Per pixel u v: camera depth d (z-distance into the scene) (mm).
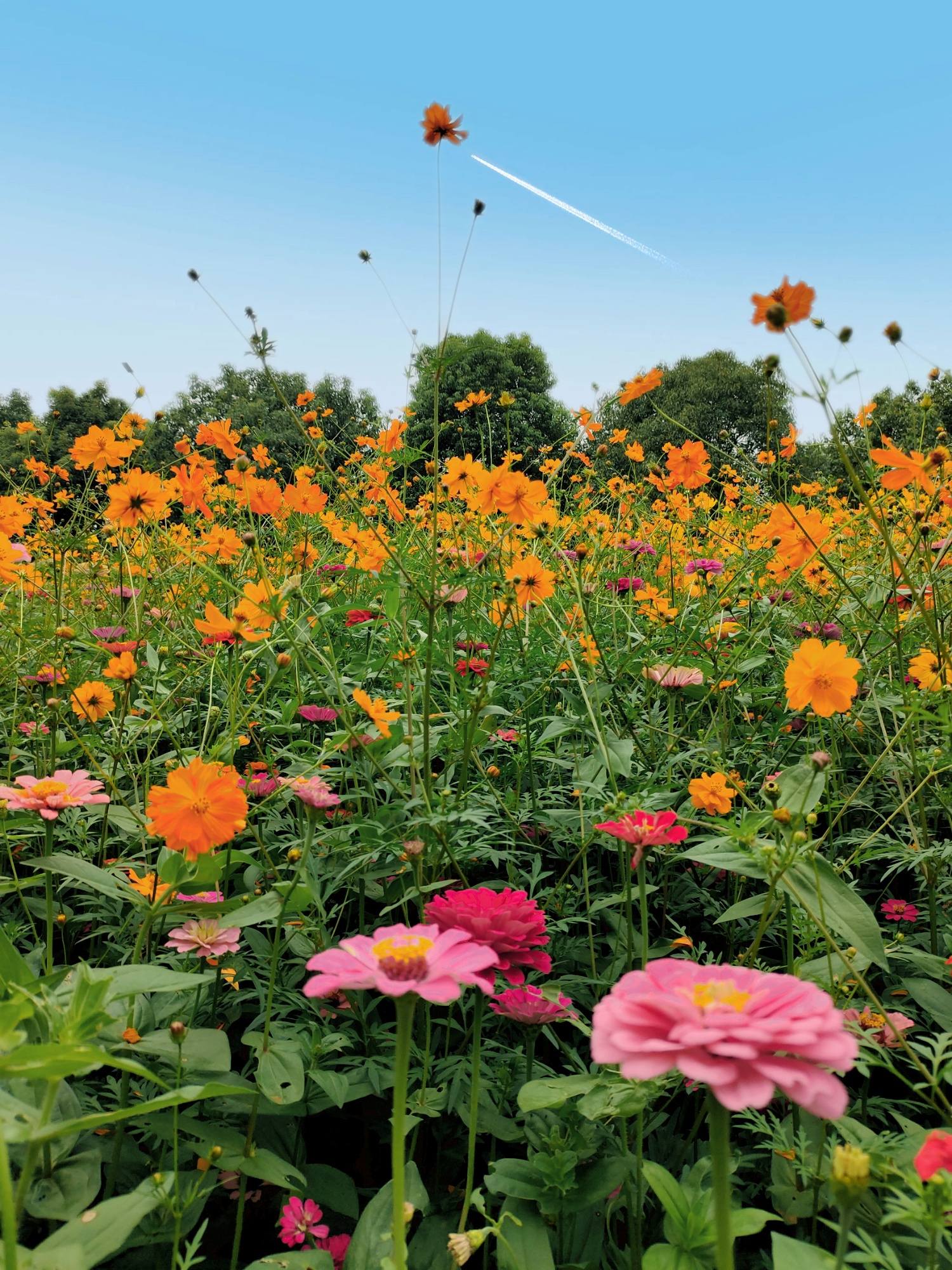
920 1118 1827
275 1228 1762
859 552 4285
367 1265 1355
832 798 2641
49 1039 1207
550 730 2490
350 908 2457
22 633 3449
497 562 3316
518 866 2504
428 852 2154
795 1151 1486
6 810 1948
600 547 3906
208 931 1934
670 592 3871
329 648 2830
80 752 3064
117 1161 1518
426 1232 1534
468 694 2520
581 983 2008
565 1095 1419
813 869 1487
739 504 5742
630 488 5082
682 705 3342
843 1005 1689
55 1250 973
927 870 2266
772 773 2871
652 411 20594
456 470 3434
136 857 2340
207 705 3475
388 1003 2156
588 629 2840
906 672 2928
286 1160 1729
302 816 2432
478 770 2779
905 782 2725
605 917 2375
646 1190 1620
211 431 3078
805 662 1940
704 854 1640
